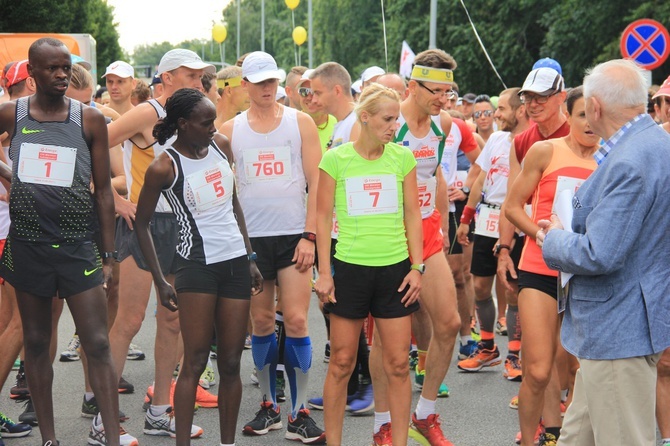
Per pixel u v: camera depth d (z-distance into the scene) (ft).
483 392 24.85
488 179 27.27
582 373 14.25
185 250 17.56
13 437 20.71
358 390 22.79
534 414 18.25
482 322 27.14
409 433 20.17
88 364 17.71
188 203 17.44
